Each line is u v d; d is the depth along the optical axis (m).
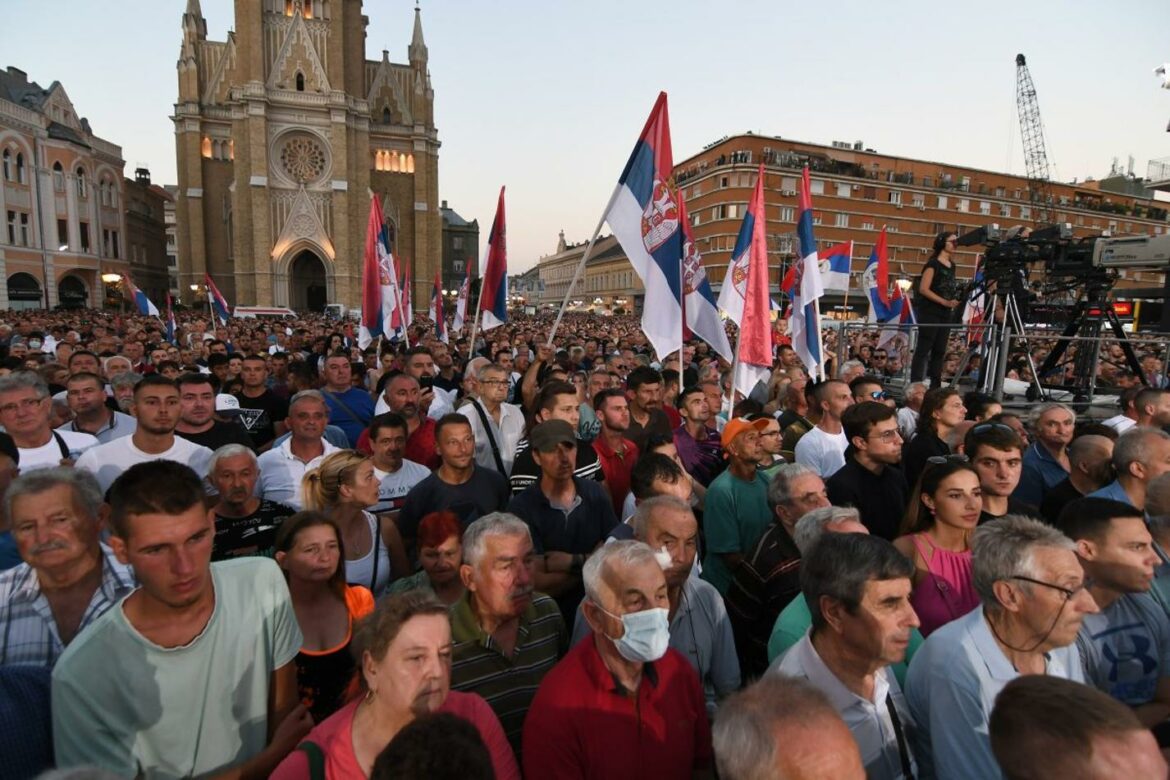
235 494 3.70
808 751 1.43
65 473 2.58
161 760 2.08
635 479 3.59
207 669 2.14
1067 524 2.74
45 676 2.18
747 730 1.50
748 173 56.53
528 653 2.75
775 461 5.04
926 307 9.06
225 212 57.62
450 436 4.16
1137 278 43.91
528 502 3.90
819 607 2.21
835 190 58.62
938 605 2.97
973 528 3.08
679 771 2.29
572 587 3.67
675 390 7.86
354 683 2.71
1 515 3.08
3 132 40.94
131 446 4.46
